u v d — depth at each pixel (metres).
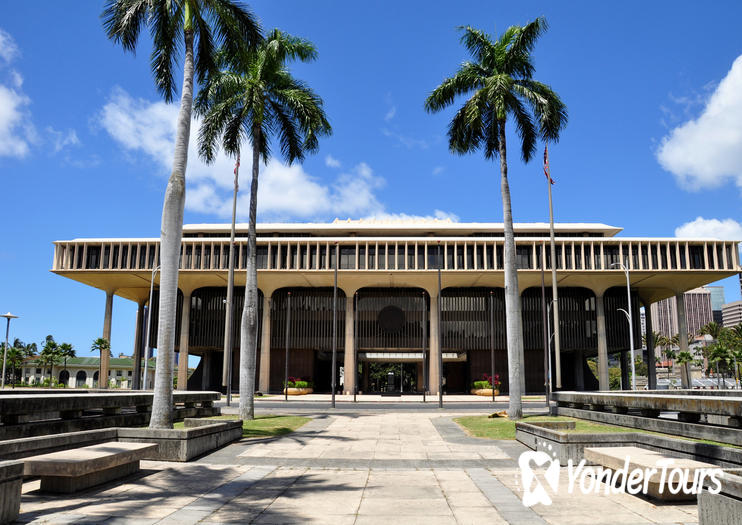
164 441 12.63
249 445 15.41
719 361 103.75
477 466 12.30
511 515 7.99
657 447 11.02
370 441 16.48
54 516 7.59
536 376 63.28
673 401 14.27
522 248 56.25
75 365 114.56
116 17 17.41
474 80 25.30
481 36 25.12
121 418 17.05
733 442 11.87
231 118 23.95
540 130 25.47
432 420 23.41
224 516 7.88
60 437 10.94
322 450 14.67
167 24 18.08
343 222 68.06
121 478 10.51
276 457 13.46
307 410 31.09
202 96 22.98
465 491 9.67
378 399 47.47
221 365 71.75
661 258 55.22
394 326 60.81
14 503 7.34
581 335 60.78
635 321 62.09
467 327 61.12
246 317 22.55
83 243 57.19
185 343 60.66
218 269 56.72
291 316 61.66
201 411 23.14
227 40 19.41
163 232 15.62
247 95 23.03
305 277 57.69
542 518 7.82
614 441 11.73
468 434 18.12
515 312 23.31
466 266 55.59
